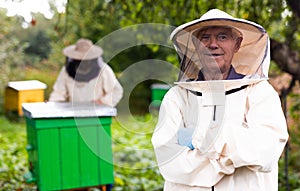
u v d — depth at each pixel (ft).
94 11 33.94
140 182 18.79
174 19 19.36
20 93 19.24
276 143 6.72
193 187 7.04
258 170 6.71
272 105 6.98
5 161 20.77
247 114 7.06
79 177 14.34
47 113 13.58
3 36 42.70
